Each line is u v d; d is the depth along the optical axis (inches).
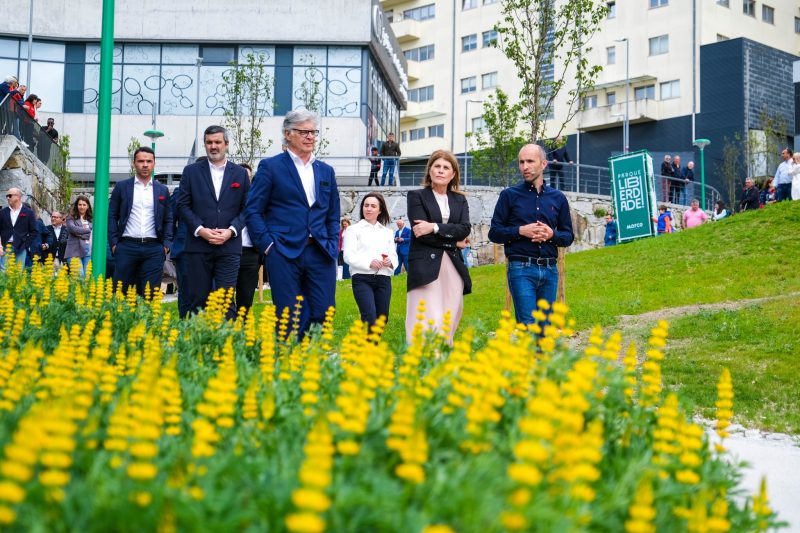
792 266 799.1
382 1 2947.8
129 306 356.2
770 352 486.9
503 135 1364.4
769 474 266.2
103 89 477.1
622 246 1010.7
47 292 389.7
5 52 1646.2
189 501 107.6
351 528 106.3
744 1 2464.3
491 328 597.6
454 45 2792.8
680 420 162.6
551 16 783.1
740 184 2251.5
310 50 1678.2
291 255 320.2
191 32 1662.2
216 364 250.2
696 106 2329.0
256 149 1561.3
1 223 670.5
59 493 107.6
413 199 330.0
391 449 133.7
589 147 2476.6
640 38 2418.8
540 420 115.4
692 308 667.4
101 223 471.5
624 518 126.3
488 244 1354.6
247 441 145.7
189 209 394.9
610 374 173.5
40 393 160.1
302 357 218.4
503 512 104.7
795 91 2180.1
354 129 1664.6
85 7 1662.2
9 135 975.0
